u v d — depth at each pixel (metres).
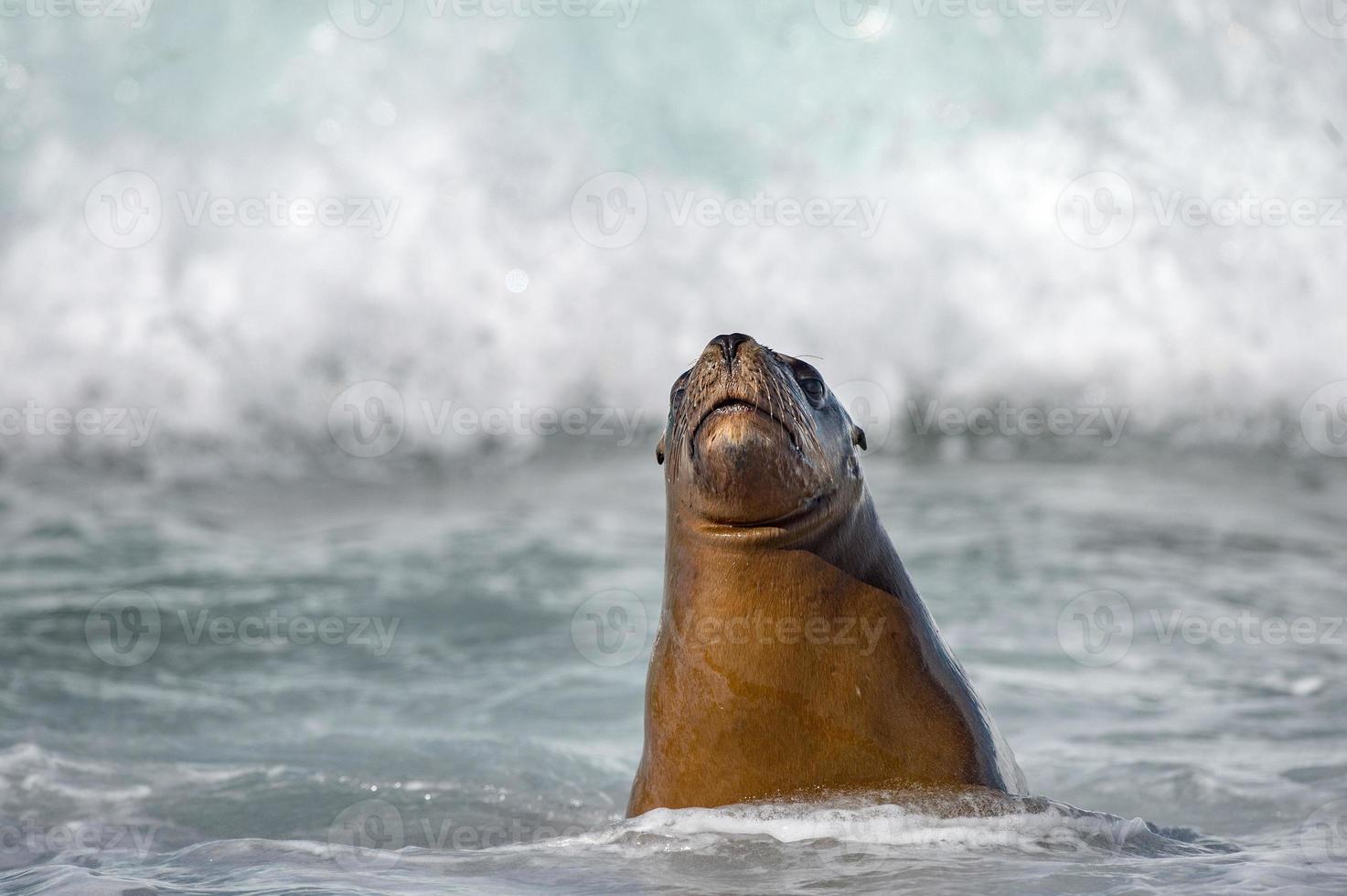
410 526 56.09
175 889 21.03
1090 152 76.19
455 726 35.25
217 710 36.28
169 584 47.66
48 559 50.53
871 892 19.77
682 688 23.56
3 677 38.12
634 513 57.59
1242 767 31.03
